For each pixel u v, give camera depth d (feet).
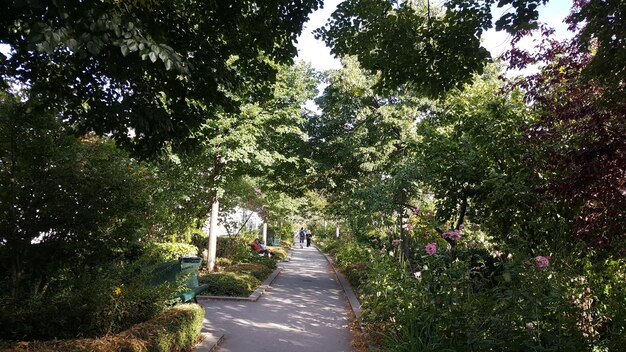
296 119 42.42
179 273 23.29
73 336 15.30
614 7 12.34
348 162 43.55
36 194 17.35
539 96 16.97
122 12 11.82
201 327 21.80
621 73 12.91
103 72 14.52
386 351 16.92
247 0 16.96
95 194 18.11
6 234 17.21
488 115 20.54
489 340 13.06
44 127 17.83
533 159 16.75
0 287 17.33
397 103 39.11
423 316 15.80
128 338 14.10
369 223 38.52
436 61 17.76
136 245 22.24
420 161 26.99
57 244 17.88
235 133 34.78
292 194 50.19
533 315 12.86
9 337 14.58
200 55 16.03
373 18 17.81
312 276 51.52
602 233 14.73
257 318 26.58
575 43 15.96
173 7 15.33
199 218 44.19
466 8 16.05
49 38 9.69
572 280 14.98
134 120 14.42
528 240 17.97
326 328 24.32
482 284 15.51
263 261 57.82
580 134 15.34
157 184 28.81
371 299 23.41
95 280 17.11
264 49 18.97
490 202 19.52
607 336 14.40
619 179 13.48
